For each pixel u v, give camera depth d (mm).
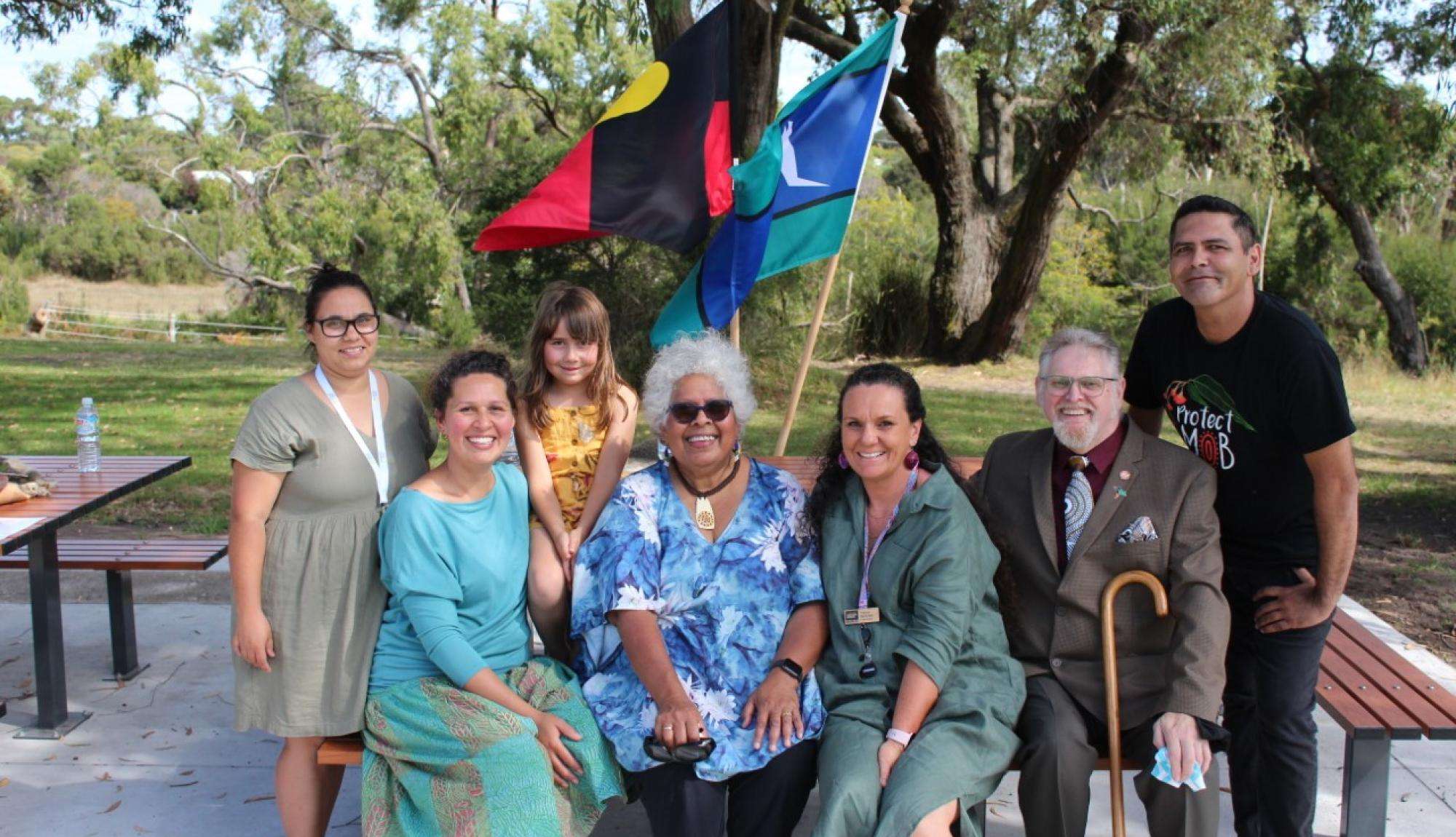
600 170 4520
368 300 3059
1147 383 3311
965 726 2855
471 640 3080
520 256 13898
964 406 12773
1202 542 2957
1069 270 21094
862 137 4406
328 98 30641
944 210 18062
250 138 32531
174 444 9523
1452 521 7668
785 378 12695
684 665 3025
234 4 29438
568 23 25859
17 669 4715
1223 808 3682
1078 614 3041
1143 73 14320
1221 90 14789
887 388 2947
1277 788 3051
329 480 3023
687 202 4566
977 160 19000
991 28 14062
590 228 4523
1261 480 3020
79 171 47406
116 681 4578
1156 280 23984
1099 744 3049
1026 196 17797
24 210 46344
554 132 29016
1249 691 3146
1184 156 19344
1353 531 2869
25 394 12320
